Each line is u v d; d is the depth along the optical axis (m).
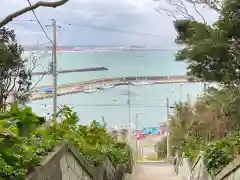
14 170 2.96
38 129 4.12
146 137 35.94
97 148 7.32
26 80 7.73
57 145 4.34
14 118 3.18
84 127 7.41
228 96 8.10
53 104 12.70
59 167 4.10
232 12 6.64
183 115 17.89
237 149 7.40
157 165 23.16
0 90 7.04
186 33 7.08
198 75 7.38
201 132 13.72
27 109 3.26
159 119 35.09
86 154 6.45
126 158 12.40
